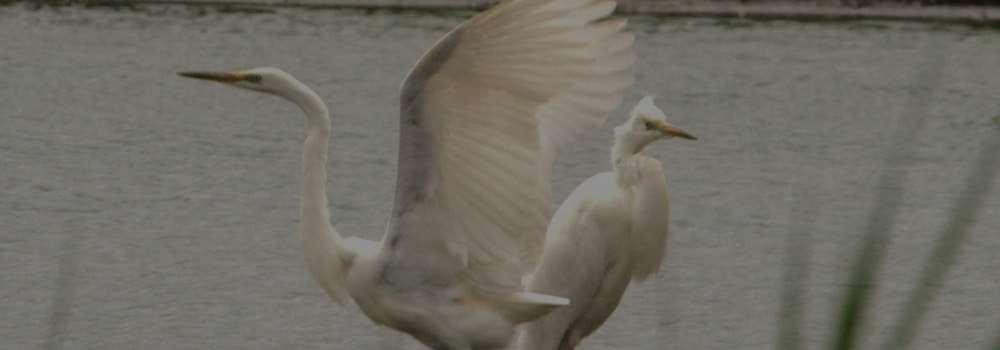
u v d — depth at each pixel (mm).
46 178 20094
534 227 9633
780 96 25531
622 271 12883
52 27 29594
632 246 12820
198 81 26172
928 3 32188
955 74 27188
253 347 14156
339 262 10508
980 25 31094
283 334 14477
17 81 25625
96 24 29938
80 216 18344
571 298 12703
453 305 10258
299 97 10391
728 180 20766
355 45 28578
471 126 9352
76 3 31625
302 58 27625
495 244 9859
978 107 25125
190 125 23391
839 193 20391
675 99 25156
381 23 30172
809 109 24766
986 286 16156
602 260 12703
